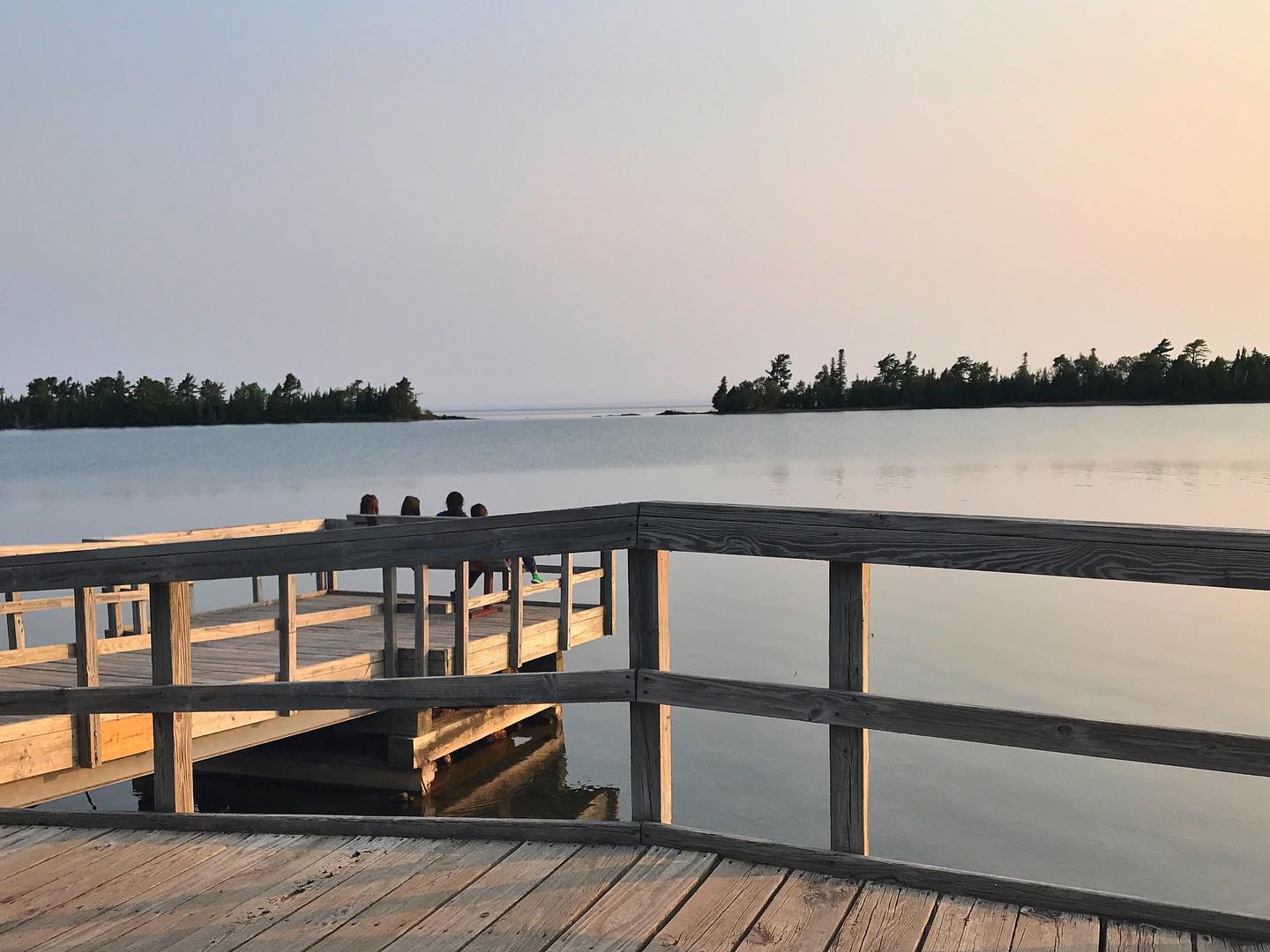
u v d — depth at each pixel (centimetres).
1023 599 2105
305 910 344
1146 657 1517
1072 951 292
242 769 1154
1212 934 297
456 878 360
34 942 331
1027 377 19338
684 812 972
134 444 15062
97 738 784
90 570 440
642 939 309
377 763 1095
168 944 325
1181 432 11800
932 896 329
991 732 313
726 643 1647
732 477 6147
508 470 7650
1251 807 969
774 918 317
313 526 1241
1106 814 955
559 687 377
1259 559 276
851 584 335
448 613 1358
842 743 341
